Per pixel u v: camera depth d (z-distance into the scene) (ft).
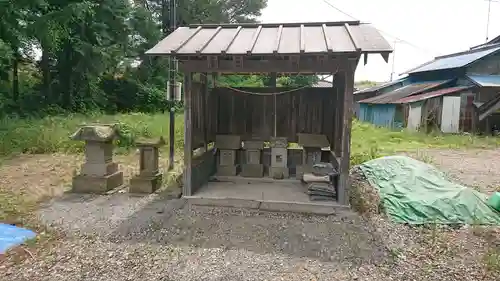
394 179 19.24
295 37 17.48
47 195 18.57
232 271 10.92
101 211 16.22
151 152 19.45
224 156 22.30
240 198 18.03
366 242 13.25
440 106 55.47
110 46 56.75
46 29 41.88
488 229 14.51
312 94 22.52
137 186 19.12
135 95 69.72
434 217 15.56
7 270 10.66
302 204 17.22
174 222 14.97
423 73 76.33
